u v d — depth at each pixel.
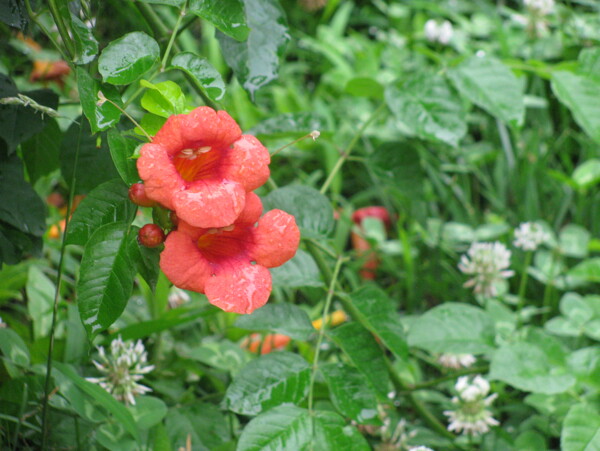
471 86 0.73
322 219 0.68
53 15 0.55
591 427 0.65
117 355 0.68
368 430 0.75
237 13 0.58
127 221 0.55
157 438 0.65
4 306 0.82
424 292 1.02
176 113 0.55
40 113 0.63
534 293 0.98
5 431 0.65
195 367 0.76
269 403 0.62
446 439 0.76
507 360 0.68
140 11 0.65
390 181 0.76
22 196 0.64
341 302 0.71
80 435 0.65
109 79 0.54
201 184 0.52
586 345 0.85
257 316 0.67
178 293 0.82
